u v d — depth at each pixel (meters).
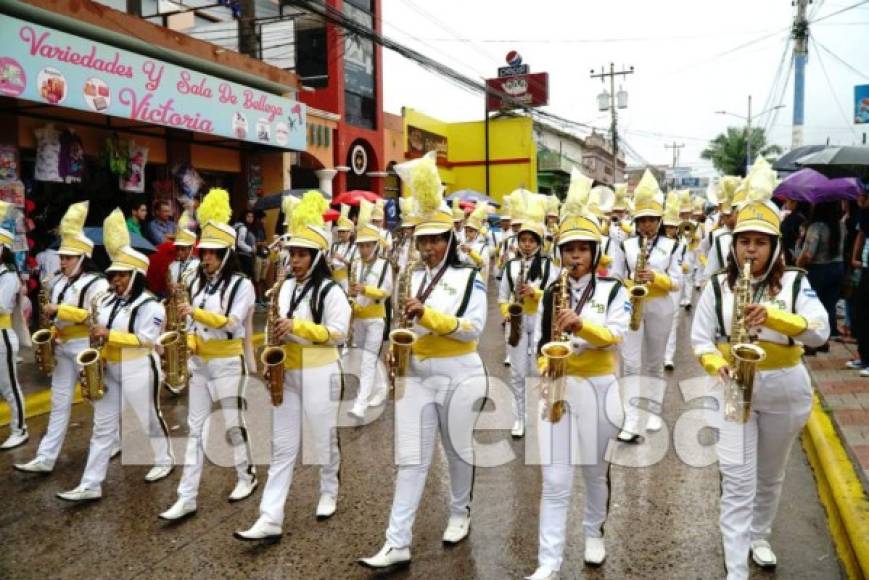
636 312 6.56
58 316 6.10
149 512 5.39
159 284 9.67
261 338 11.99
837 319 10.69
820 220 9.57
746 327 3.82
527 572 4.36
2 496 5.77
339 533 4.96
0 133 10.69
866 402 7.28
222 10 17.12
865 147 9.05
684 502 5.35
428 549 4.68
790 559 4.47
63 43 10.12
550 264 6.95
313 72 21.12
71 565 4.59
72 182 11.73
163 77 11.91
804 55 22.70
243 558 4.62
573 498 5.46
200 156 14.91
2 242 6.81
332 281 4.88
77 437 7.33
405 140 28.36
